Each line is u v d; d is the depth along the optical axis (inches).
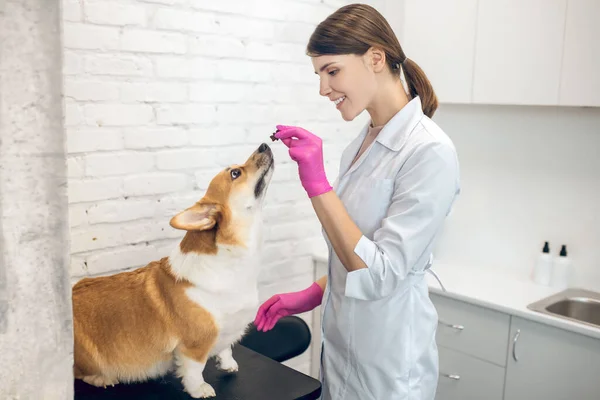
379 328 54.1
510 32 90.0
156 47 77.7
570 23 82.7
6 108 21.9
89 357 55.3
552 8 84.6
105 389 56.4
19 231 23.1
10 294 23.3
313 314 107.9
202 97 83.9
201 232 53.6
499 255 107.7
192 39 81.4
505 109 104.4
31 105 22.5
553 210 99.8
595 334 73.7
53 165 23.4
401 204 49.6
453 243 114.7
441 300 92.4
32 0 21.7
